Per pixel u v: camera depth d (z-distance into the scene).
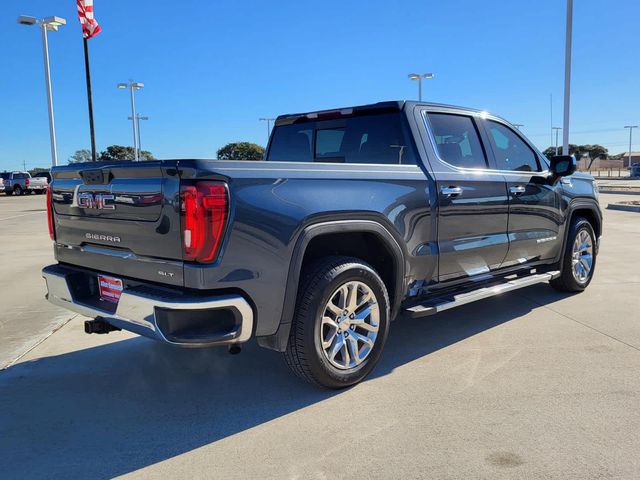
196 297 2.87
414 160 4.12
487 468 2.63
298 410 3.30
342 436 2.97
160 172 2.97
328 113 4.71
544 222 5.32
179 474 2.63
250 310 3.00
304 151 5.02
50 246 10.84
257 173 3.06
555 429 3.00
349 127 4.59
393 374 3.84
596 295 6.03
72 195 3.67
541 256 5.43
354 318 3.55
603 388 3.53
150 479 2.60
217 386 3.70
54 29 23.08
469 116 4.73
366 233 3.69
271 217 3.06
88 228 3.56
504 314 5.34
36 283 7.11
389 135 4.30
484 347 4.37
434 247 4.10
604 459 2.69
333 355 3.45
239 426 3.12
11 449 2.90
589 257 6.18
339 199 3.39
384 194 3.67
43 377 3.89
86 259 3.65
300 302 3.29
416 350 4.34
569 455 2.73
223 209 2.88
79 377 3.89
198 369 4.02
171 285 3.02
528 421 3.10
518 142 5.25
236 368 4.03
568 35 18.17
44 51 23.03
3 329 5.05
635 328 4.81
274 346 3.25
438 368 3.94
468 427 3.04
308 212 3.21
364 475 2.59
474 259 4.52
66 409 3.38
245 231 2.96
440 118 4.46
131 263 3.24
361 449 2.83
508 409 3.25
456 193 4.21
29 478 2.62
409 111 4.23
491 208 4.59
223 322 2.98
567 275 5.87
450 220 4.21
